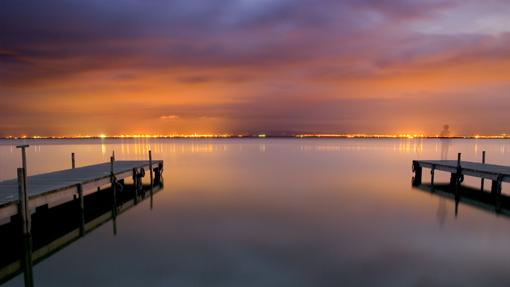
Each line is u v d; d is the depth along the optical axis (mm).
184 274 8555
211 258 9539
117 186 16719
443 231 11891
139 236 11383
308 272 8633
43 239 10828
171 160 41719
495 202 16359
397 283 8055
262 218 13625
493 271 8688
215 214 14328
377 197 17844
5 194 10484
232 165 35031
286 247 10406
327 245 10500
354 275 8469
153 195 18500
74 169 17500
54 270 8805
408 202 16531
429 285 7945
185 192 19453
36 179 13656
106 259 9461
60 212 14070
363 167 32625
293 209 15195
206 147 84500
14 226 10492
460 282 8117
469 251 10070
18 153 57688
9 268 8852
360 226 12516
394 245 10531
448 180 24000
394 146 91062
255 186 21422
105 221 13219
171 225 12664
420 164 22391
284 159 42812
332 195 18375
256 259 9453
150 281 8195
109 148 81688
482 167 18297
